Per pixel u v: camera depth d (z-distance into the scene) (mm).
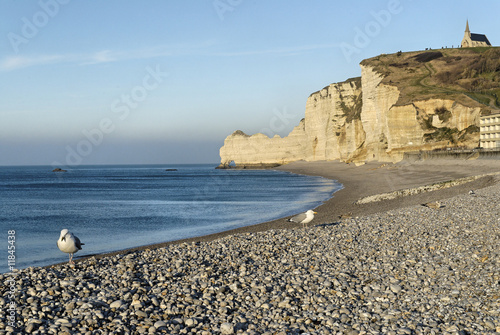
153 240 28844
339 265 14266
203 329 9531
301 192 66500
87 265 14641
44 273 13297
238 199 59594
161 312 10570
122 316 10141
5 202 60969
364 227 20969
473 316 9617
